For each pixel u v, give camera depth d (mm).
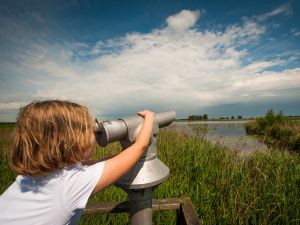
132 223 1336
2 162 4730
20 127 1026
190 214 1420
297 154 3939
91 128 1104
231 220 2602
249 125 18344
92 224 2471
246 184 2953
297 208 2504
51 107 1025
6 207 995
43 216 947
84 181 984
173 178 3527
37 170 986
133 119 1243
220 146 4957
